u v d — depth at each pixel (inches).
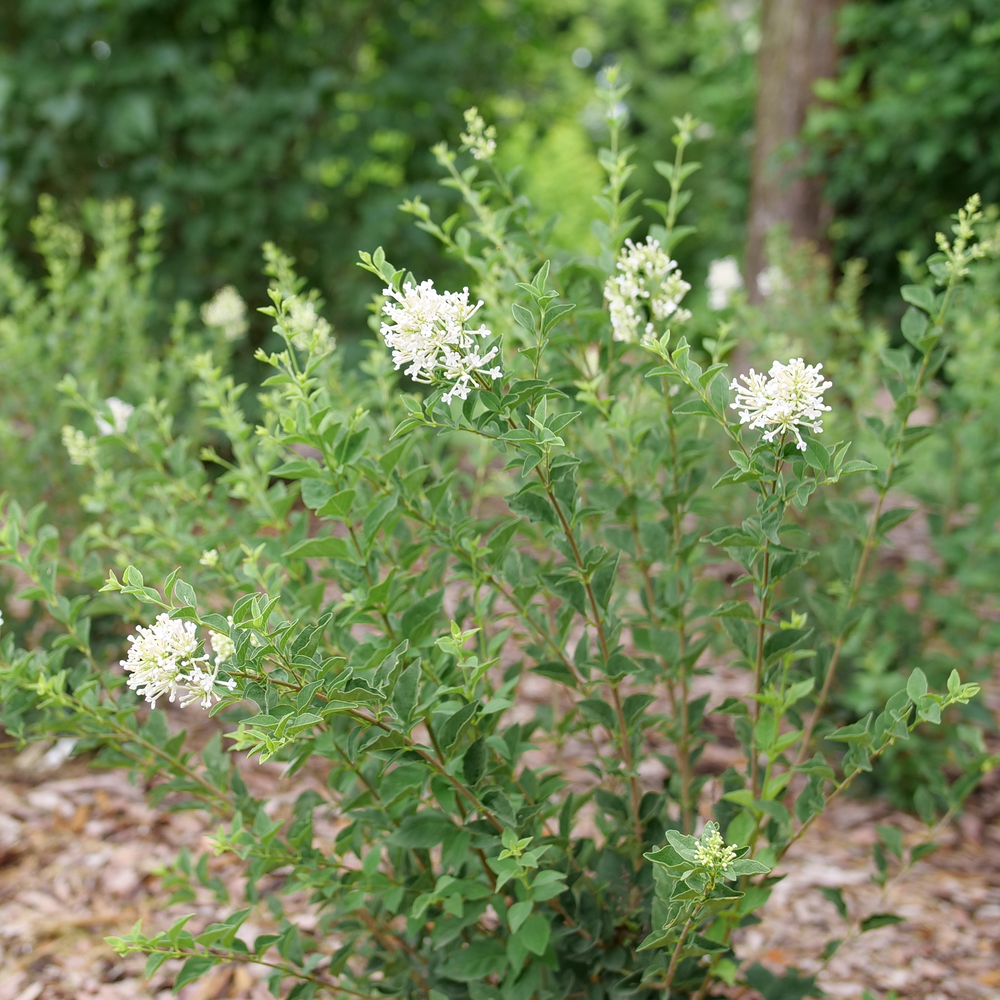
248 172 197.5
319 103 207.8
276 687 56.3
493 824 65.0
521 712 129.5
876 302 225.1
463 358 56.6
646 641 80.3
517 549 77.5
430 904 71.7
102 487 91.4
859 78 218.7
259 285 208.7
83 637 79.0
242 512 91.8
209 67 205.6
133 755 76.7
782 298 149.5
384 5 213.2
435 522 70.7
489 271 85.2
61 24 191.6
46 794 115.1
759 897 67.4
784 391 57.2
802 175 219.3
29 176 189.8
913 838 117.5
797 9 221.5
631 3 664.4
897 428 77.0
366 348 187.8
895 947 98.2
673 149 544.4
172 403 129.8
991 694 141.0
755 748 72.1
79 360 131.6
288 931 67.8
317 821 107.2
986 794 125.0
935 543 121.8
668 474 83.1
